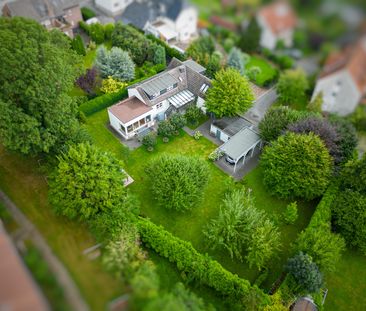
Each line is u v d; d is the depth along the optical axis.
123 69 56.62
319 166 40.69
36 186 35.97
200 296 33.50
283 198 43.62
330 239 35.16
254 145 47.56
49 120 37.59
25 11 64.38
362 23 50.75
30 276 20.06
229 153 46.22
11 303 17.28
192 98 54.00
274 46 67.62
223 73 52.22
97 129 51.84
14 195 34.03
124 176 38.91
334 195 40.91
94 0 85.81
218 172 46.84
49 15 67.12
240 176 46.56
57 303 19.25
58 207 32.06
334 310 34.75
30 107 36.56
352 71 53.78
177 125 51.12
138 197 42.91
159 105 52.38
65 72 40.03
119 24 66.56
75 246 26.81
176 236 39.31
